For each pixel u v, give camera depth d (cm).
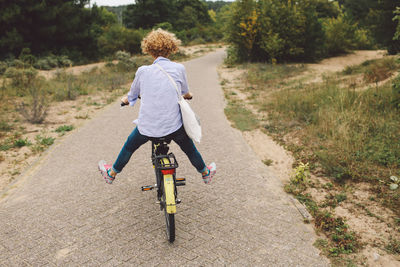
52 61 2520
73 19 2956
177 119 310
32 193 432
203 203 402
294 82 1408
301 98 904
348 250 311
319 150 571
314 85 1176
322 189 444
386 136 573
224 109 940
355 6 3328
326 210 390
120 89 1366
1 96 1068
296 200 412
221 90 1299
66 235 333
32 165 534
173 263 290
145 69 306
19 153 596
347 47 2653
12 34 2523
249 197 420
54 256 299
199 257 299
